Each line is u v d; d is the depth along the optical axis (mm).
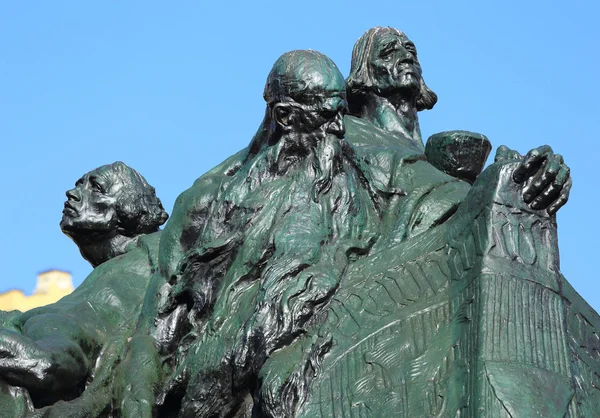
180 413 12750
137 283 14406
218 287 13273
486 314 11812
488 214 12367
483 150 14883
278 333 12328
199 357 12875
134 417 12891
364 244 13156
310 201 13297
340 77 13664
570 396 11523
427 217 13414
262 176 13594
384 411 11641
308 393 11922
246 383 12453
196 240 13750
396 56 16047
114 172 15516
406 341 12062
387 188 13758
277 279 12633
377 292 12555
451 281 12391
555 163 12414
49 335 13227
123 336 13680
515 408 11234
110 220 15305
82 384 13289
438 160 14805
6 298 18688
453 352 11859
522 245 12312
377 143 14977
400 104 16031
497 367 11477
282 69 13633
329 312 12477
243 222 13336
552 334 11906
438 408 11555
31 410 12734
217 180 14250
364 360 12023
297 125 13547
